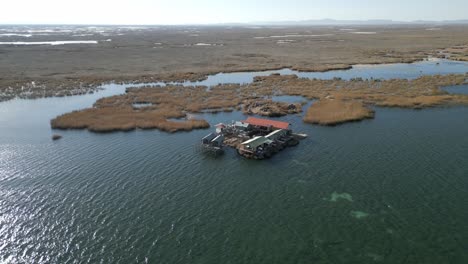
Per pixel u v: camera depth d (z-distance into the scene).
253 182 38.88
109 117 64.38
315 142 50.50
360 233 29.47
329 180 38.75
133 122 61.41
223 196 35.94
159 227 30.89
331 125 57.97
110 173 41.97
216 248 28.03
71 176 41.31
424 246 27.64
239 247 28.09
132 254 27.47
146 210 33.62
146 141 53.00
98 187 38.50
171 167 43.31
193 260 26.72
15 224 31.84
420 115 62.19
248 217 32.16
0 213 33.66
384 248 27.58
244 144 45.72
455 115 61.44
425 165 41.50
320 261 26.39
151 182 39.44
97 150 49.69
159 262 26.55
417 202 33.75
